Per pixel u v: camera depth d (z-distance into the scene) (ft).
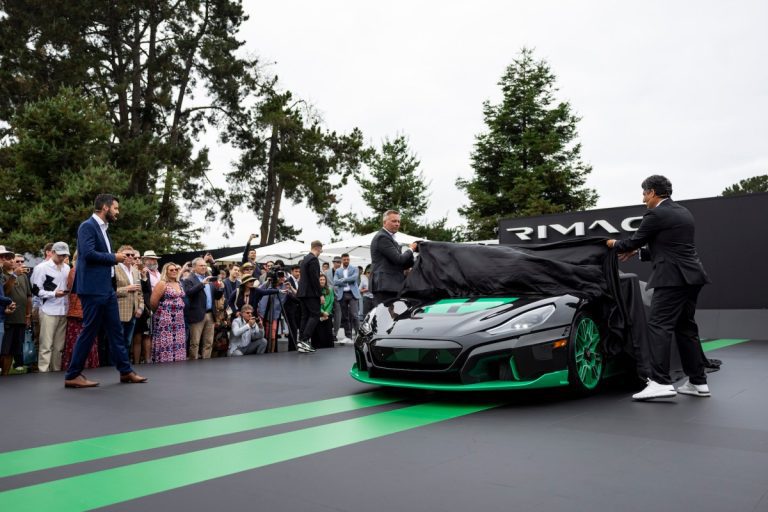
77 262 16.79
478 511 6.52
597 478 7.66
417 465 8.43
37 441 10.25
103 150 63.67
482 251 15.76
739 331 31.55
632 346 14.28
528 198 93.40
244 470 8.33
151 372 20.08
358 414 12.33
